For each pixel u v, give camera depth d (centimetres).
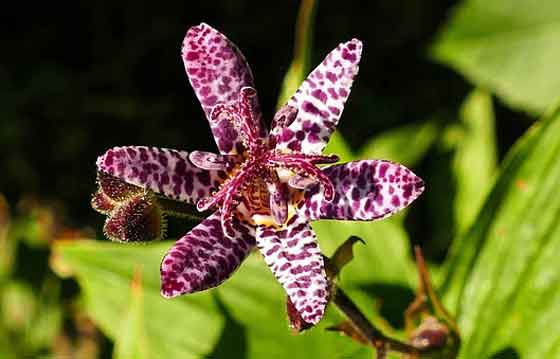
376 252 21
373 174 15
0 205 28
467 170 24
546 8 23
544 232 19
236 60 16
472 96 24
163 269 15
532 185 19
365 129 27
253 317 20
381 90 29
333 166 16
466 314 19
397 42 29
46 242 27
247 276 20
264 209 16
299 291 15
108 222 15
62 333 26
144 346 18
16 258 27
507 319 19
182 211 16
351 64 16
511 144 27
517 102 23
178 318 20
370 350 19
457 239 21
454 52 24
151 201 16
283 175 16
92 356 26
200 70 16
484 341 19
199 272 15
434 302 18
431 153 24
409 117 28
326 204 16
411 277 20
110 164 15
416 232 23
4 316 26
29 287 26
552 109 19
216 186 16
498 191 19
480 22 24
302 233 16
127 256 20
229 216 15
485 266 19
